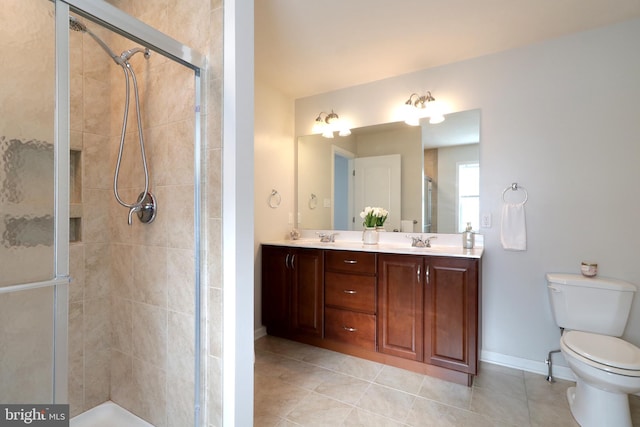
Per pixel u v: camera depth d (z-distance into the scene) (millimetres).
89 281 1669
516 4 1788
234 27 1326
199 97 1392
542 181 2189
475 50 2322
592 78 2049
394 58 2441
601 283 1856
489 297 2348
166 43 1249
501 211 2316
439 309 2057
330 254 2482
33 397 1043
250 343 1397
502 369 2232
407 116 2703
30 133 1022
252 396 1405
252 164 1402
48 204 1059
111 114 1741
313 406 1787
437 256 2061
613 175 1994
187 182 1445
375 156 2869
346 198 3014
